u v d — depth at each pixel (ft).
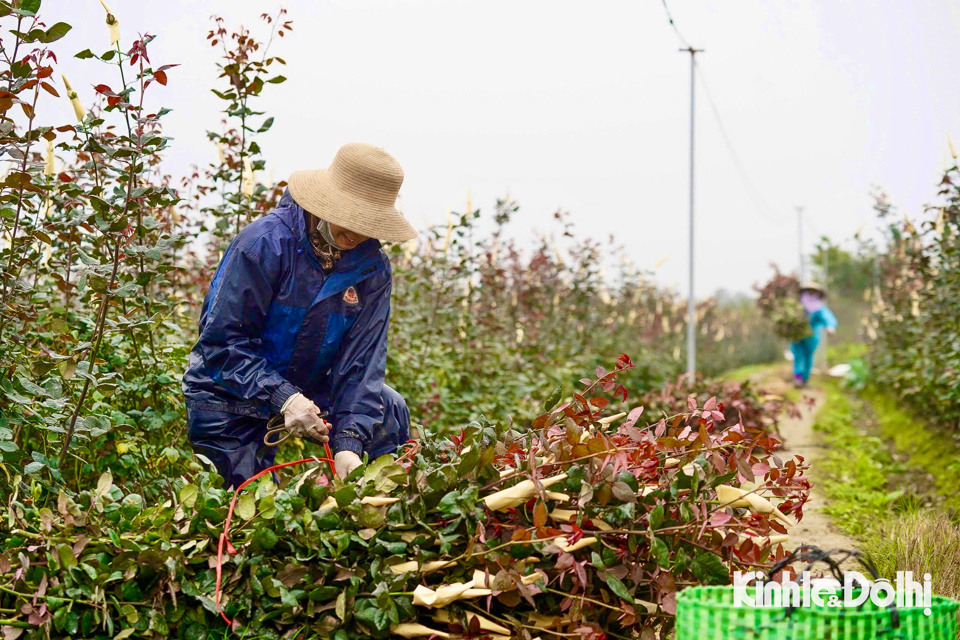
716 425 25.63
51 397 10.38
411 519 8.66
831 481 24.11
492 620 8.65
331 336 11.91
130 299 12.48
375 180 11.47
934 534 13.80
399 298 21.81
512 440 9.64
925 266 30.30
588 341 34.04
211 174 16.34
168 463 13.10
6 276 10.86
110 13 11.22
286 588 8.55
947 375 25.04
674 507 8.84
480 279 25.00
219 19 15.31
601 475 8.52
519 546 8.52
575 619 8.43
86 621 8.32
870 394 48.14
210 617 8.59
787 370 73.56
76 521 8.70
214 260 18.24
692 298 41.96
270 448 12.36
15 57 10.08
